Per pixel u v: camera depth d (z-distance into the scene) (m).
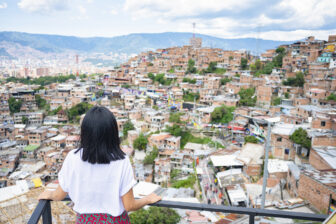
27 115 79.94
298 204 18.80
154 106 77.75
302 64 73.25
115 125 2.47
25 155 62.66
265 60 88.38
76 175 2.39
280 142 32.41
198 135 58.09
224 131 54.91
